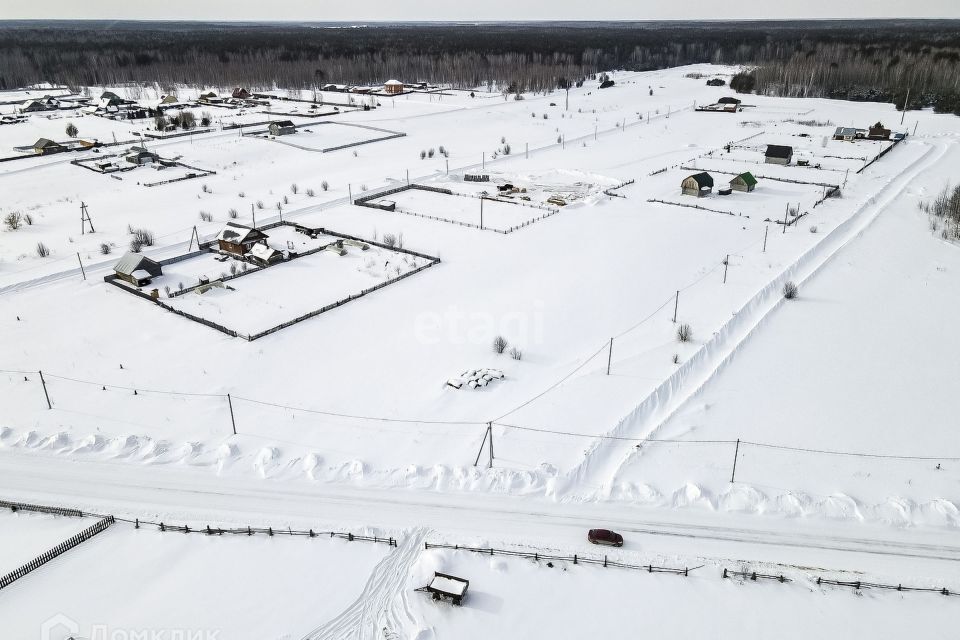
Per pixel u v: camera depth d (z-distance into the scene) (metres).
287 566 28.30
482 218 73.94
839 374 42.34
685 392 40.53
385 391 41.00
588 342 47.06
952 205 73.00
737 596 26.81
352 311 51.72
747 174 85.38
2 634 24.56
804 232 69.06
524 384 41.62
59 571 27.77
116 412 38.69
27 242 67.88
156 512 31.47
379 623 25.56
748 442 35.78
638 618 25.89
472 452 35.41
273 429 37.41
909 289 55.34
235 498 32.47
